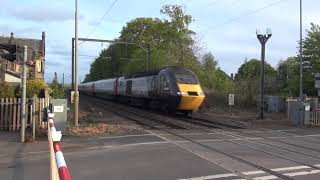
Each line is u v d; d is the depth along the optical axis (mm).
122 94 57094
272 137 21594
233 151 16219
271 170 12516
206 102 48375
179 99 36312
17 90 29016
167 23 72188
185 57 66938
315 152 16500
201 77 61594
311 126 28266
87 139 19031
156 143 18141
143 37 77125
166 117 34562
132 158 14352
